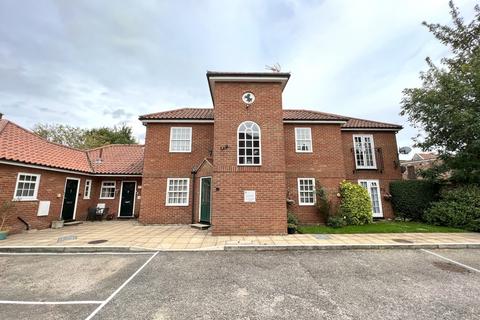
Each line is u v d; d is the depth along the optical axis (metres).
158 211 11.55
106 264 5.49
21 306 3.48
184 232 9.26
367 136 13.54
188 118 12.24
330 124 12.16
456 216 9.73
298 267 5.27
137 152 16.00
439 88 10.79
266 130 9.26
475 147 9.62
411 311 3.31
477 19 11.38
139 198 14.15
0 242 7.38
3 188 8.68
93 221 13.03
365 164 13.24
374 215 12.59
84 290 4.05
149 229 10.07
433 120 10.85
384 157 13.31
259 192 8.79
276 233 8.54
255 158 9.09
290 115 12.88
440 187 11.45
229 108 9.37
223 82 9.55
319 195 10.91
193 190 11.64
